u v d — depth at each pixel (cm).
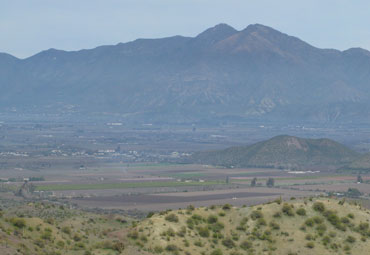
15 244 19725
